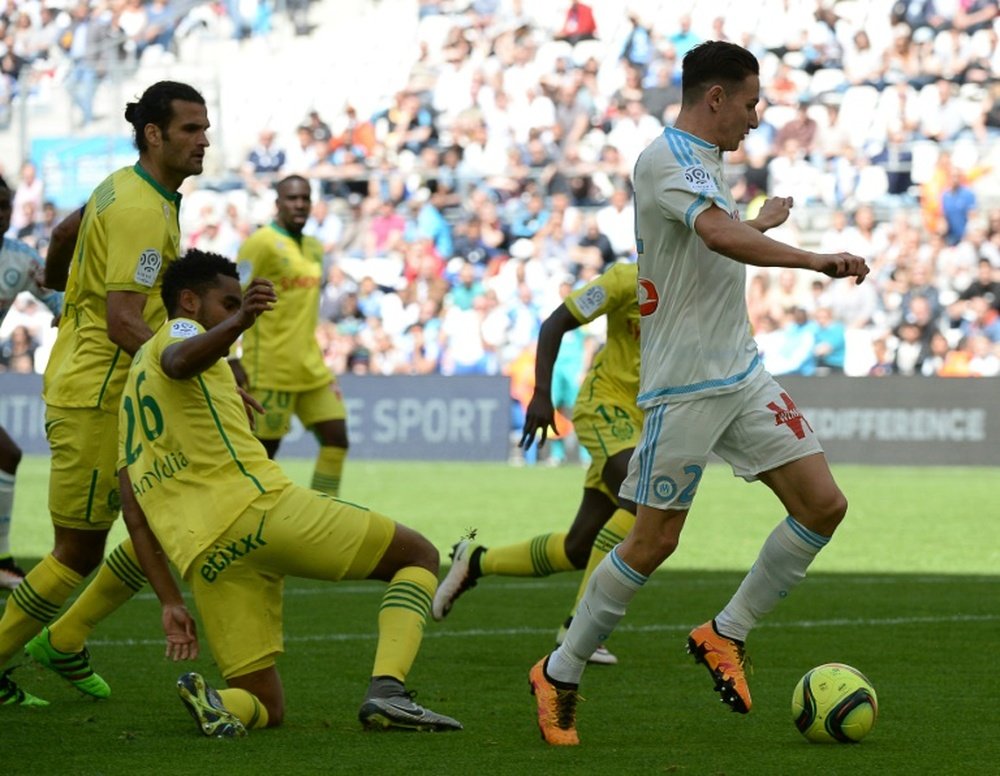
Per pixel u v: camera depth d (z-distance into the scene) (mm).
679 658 19734
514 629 22406
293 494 14484
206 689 14312
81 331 16609
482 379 62594
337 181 73812
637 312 20516
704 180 13703
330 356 66750
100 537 16625
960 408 58438
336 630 22141
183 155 16312
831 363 62031
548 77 72438
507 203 70250
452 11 77438
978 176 65312
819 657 19484
